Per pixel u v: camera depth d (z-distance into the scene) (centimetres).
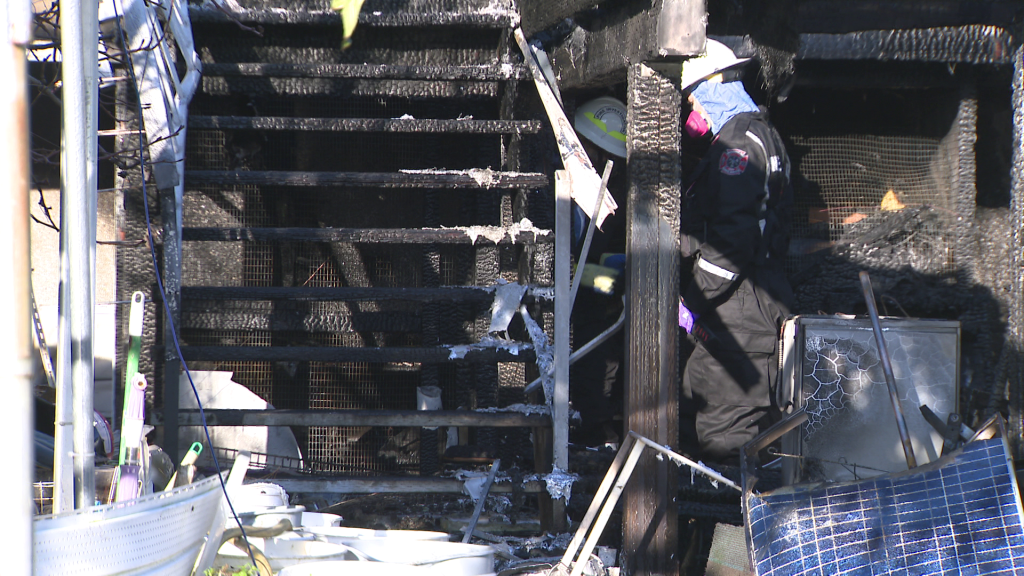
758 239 1052
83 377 528
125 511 479
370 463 1262
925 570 617
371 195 1294
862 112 1423
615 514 987
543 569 756
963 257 1354
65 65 519
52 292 1252
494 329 968
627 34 846
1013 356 913
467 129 1017
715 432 1097
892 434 966
